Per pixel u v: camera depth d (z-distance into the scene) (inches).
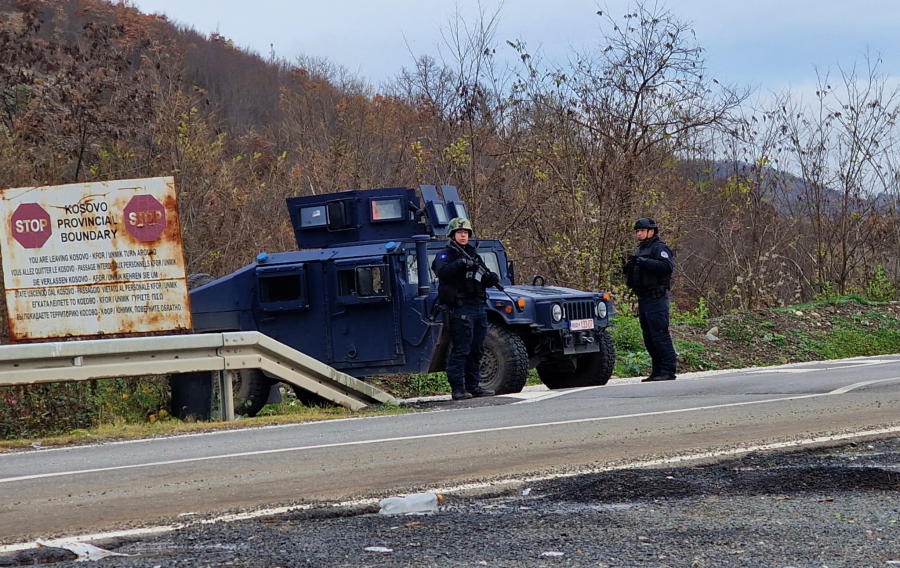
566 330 790.5
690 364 1093.8
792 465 381.4
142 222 749.9
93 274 751.7
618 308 1326.3
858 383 660.1
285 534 291.3
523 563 251.8
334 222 817.5
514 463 402.9
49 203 751.7
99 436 560.4
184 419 679.7
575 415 551.5
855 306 1402.6
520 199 1412.4
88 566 261.4
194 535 294.0
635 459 401.1
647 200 1409.9
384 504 327.3
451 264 720.3
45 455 491.5
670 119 1417.3
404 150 1569.9
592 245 1362.0
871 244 1627.7
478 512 317.4
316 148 1716.3
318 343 789.2
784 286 1660.9
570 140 1413.6
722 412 537.0
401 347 768.3
